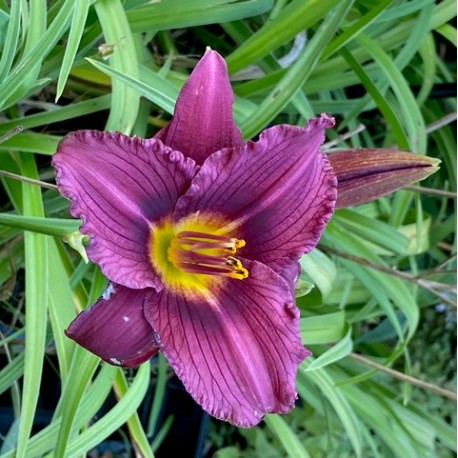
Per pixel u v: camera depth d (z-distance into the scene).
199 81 0.25
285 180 0.26
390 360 0.44
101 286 0.35
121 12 0.33
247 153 0.25
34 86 0.31
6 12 0.33
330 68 0.45
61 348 0.34
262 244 0.27
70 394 0.32
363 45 0.43
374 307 0.51
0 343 0.37
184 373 0.26
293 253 0.26
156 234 0.26
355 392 0.47
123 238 0.24
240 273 0.27
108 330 0.25
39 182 0.31
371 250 0.46
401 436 0.46
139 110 0.40
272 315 0.27
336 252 0.44
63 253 0.38
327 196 0.26
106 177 0.23
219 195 0.26
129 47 0.34
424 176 0.32
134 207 0.24
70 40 0.28
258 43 0.38
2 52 0.31
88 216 0.22
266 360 0.27
